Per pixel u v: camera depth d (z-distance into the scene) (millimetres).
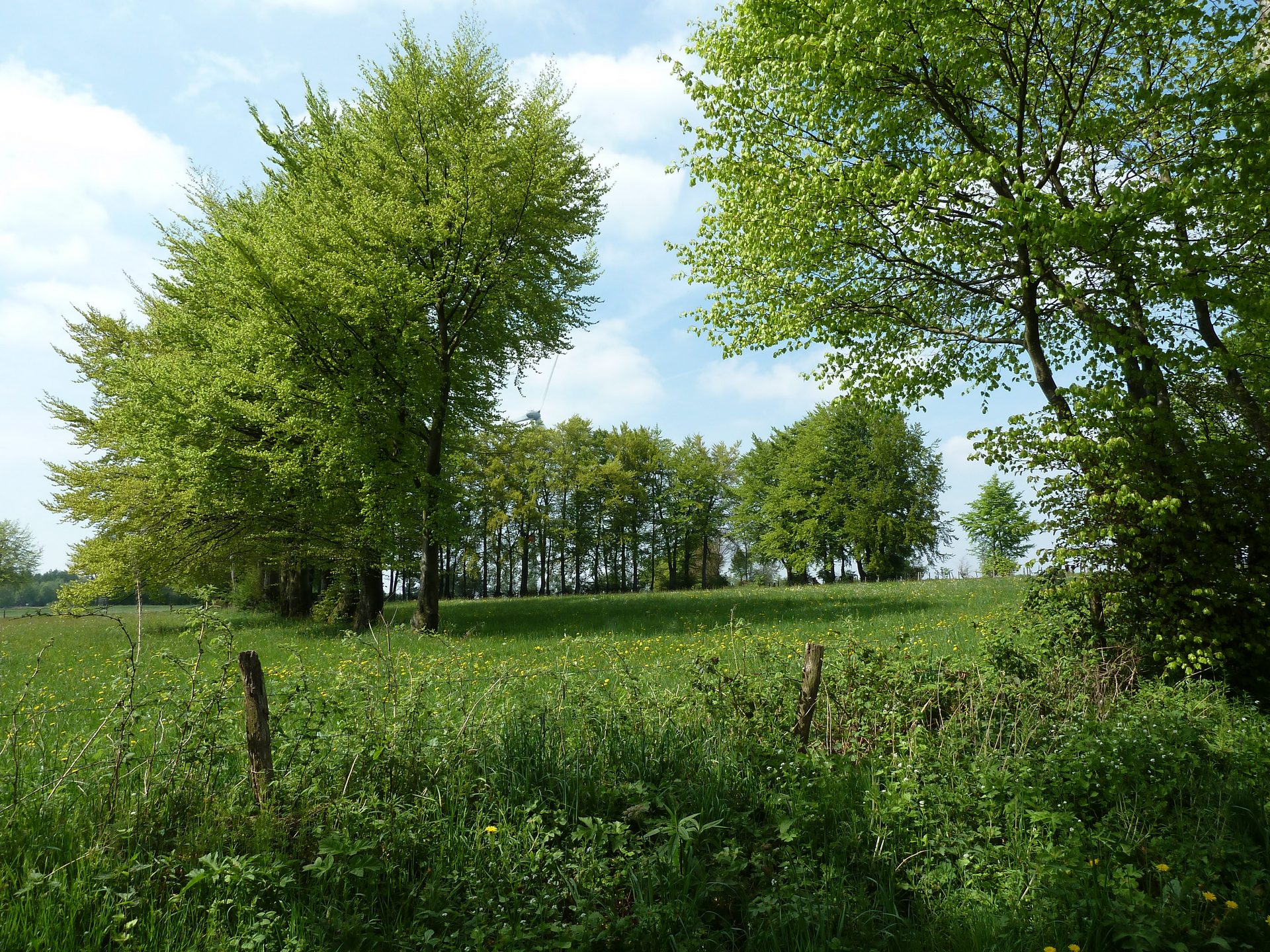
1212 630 8023
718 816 4637
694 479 53969
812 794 4887
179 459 18125
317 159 19828
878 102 10914
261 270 16578
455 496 18969
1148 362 9547
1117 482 8469
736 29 11664
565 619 19500
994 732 6133
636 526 54094
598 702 5984
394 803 4258
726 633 13109
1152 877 4043
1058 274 10281
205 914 3520
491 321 20609
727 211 12938
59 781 4445
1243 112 8633
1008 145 10547
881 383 13438
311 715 5168
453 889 3773
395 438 18359
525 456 46562
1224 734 6008
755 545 54094
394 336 17953
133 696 4871
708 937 3547
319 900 3646
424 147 19094
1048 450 8906
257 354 18359
